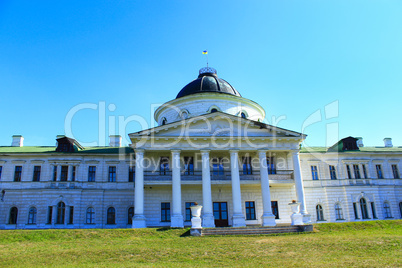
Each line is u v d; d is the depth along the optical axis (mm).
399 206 42375
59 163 39531
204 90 40531
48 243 22031
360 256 17188
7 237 23141
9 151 40281
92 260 17594
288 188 36656
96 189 39062
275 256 17875
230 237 23688
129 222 38781
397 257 16578
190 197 35156
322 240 21125
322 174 41375
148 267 15719
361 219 40344
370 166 43000
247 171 36250
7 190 38312
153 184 33094
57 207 38125
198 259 17703
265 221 31219
